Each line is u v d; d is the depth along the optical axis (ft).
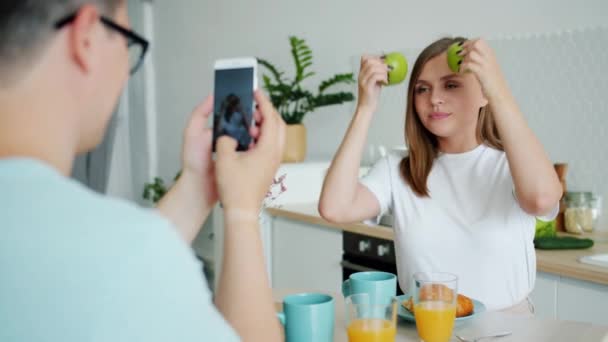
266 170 2.50
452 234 5.37
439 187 5.52
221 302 2.32
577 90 8.02
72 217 1.69
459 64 4.98
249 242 2.36
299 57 12.23
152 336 1.66
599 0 7.76
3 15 1.74
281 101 11.16
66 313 1.61
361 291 4.25
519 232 5.20
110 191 16.25
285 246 9.96
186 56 15.53
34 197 1.71
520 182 4.80
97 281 1.63
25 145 1.81
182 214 2.88
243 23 13.58
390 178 5.83
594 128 7.88
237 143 2.66
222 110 2.77
